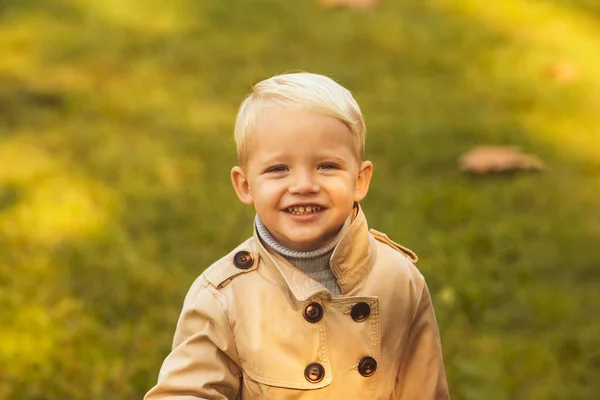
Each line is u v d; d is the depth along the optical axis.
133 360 3.53
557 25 7.62
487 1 8.12
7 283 4.00
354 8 7.77
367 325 2.10
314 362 2.05
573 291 4.02
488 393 3.36
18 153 5.20
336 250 2.07
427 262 4.14
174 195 4.80
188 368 2.06
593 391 3.39
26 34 7.05
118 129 5.57
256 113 2.06
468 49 7.00
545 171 5.14
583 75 6.55
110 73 6.42
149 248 4.30
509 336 3.71
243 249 2.15
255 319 2.06
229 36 7.13
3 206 4.63
